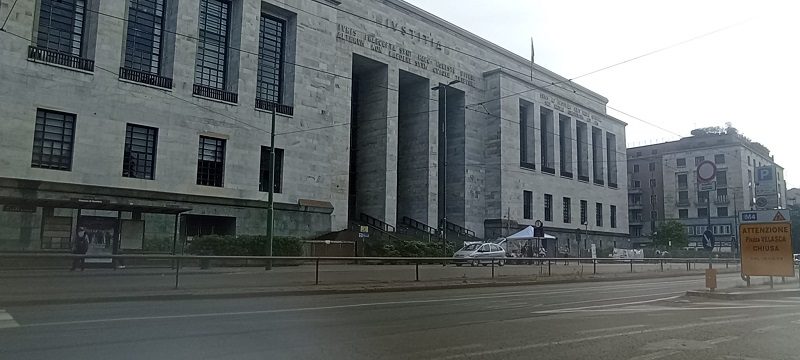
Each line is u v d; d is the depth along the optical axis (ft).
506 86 193.98
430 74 178.81
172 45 112.27
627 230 251.39
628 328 31.55
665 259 108.78
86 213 97.14
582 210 225.56
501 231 183.62
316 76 137.08
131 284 50.80
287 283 57.67
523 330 30.63
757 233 61.93
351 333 29.19
